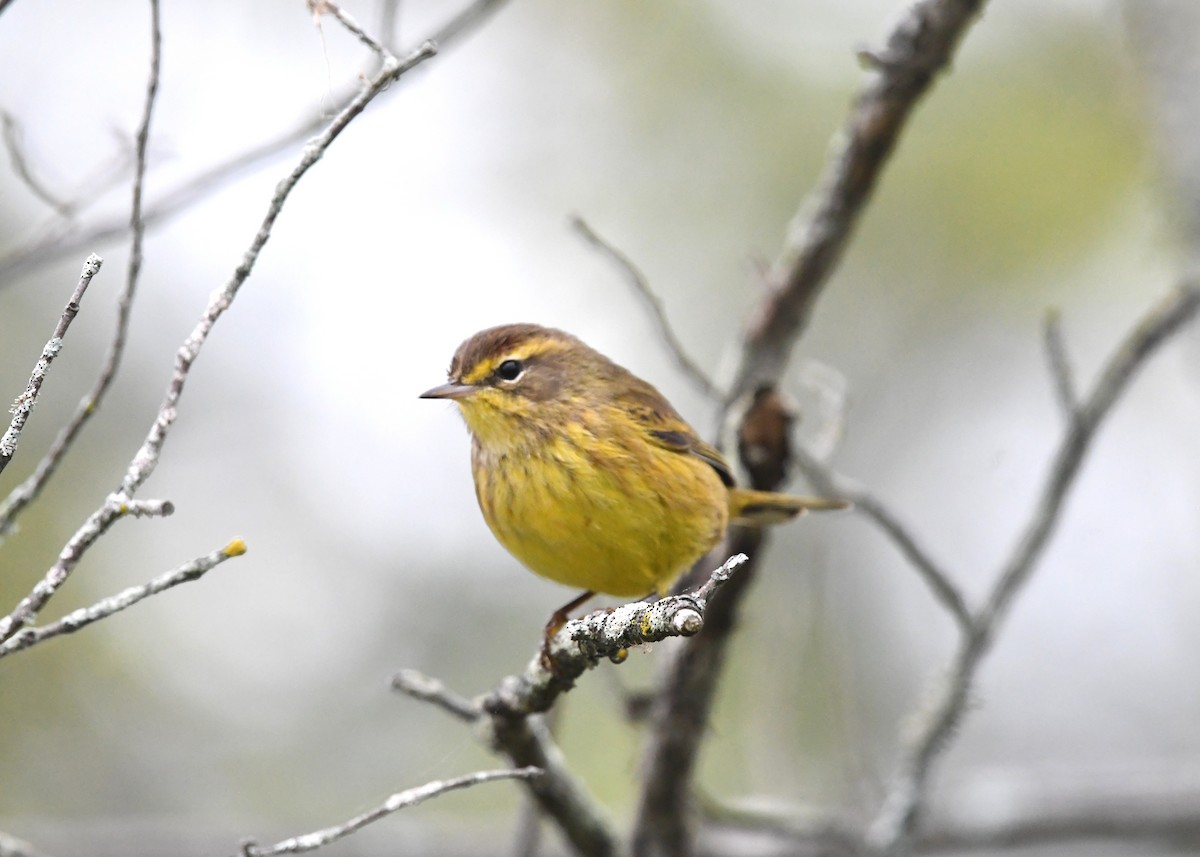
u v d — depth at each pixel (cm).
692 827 910
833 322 1467
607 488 858
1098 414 916
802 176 1433
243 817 1284
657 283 1429
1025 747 1368
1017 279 1456
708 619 865
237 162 838
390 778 1302
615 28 1457
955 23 864
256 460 1405
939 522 1415
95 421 1365
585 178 1454
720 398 920
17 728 1282
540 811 841
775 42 1462
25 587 1291
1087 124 1428
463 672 1350
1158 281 1403
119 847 1143
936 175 1452
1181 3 1100
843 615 1300
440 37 891
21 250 798
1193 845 1147
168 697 1323
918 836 1024
